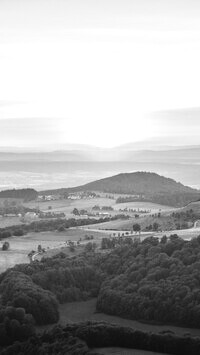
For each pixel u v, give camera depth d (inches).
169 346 4815.5
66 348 4926.2
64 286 6899.6
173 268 6697.8
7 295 6373.0
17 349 5295.3
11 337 5669.3
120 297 6358.3
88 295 6865.2
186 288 6161.4
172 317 5944.9
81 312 6446.9
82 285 6993.1
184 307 5930.1
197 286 6240.2
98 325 5236.2
